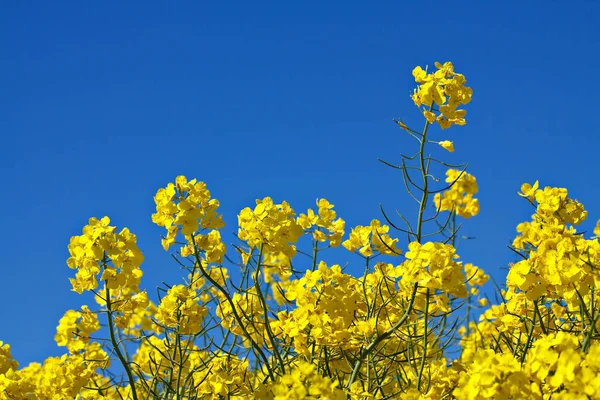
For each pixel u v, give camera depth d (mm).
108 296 1313
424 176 1334
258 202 1332
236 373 1423
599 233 1364
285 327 1313
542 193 1374
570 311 1336
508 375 1134
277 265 1389
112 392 1491
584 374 1105
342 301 1330
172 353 1396
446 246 1291
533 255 1292
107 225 1318
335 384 1147
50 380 1407
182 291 1372
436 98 1335
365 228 1437
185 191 1338
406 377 1426
